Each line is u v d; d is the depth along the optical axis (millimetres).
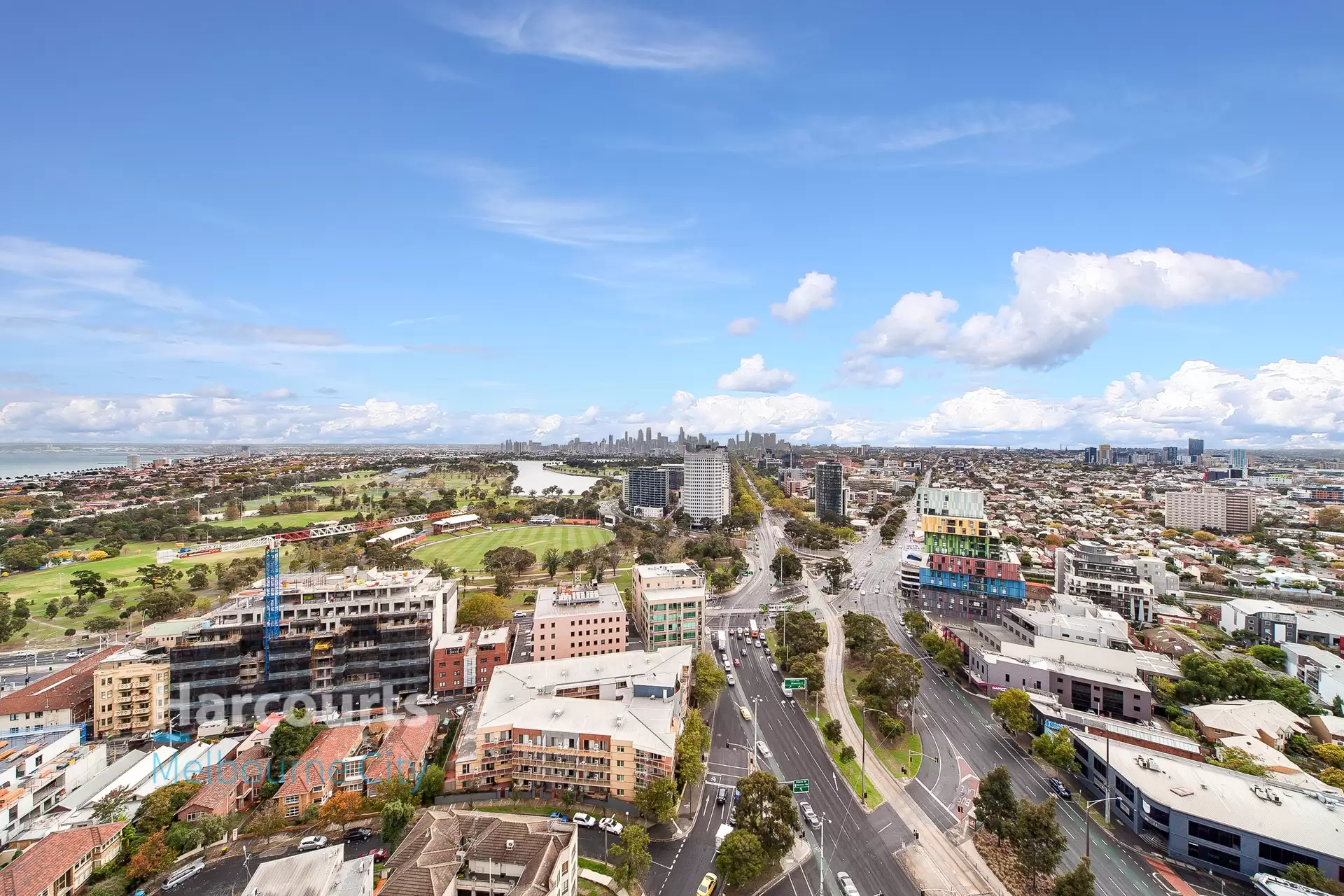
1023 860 105250
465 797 130125
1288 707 172000
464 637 192250
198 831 112938
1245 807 116125
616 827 120625
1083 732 149250
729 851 105188
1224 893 106250
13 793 116125
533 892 87250
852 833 122500
